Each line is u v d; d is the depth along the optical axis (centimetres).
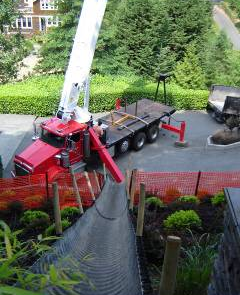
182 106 1848
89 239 499
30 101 1705
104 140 1257
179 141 1471
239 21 4228
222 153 1424
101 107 1800
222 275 373
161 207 870
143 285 446
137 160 1367
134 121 1412
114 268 441
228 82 1939
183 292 466
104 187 743
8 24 1897
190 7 2061
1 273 219
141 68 2066
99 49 1973
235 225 317
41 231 773
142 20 2003
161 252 648
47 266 382
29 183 1048
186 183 1055
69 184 1044
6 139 1503
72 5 1916
